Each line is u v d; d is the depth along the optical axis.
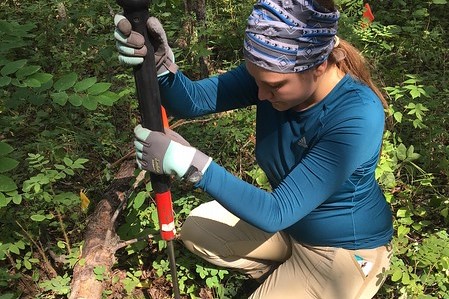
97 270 2.78
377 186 2.35
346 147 1.97
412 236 3.13
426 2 5.26
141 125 1.93
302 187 2.02
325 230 2.30
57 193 3.27
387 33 4.63
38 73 2.47
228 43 4.82
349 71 2.05
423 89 3.51
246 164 3.51
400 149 3.25
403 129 3.74
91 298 2.71
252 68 1.88
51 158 3.35
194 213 2.80
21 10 4.95
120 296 2.87
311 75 1.90
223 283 2.92
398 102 3.83
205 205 2.83
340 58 1.97
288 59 1.81
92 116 3.84
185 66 4.25
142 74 1.85
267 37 1.79
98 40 4.29
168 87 2.23
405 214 3.05
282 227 2.04
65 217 3.22
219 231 2.73
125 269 3.02
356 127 1.96
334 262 2.37
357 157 1.99
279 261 2.80
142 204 3.07
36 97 2.68
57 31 4.43
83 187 3.46
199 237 2.75
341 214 2.24
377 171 3.05
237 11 5.16
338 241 2.33
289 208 2.02
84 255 2.88
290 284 2.52
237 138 3.39
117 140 3.71
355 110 1.97
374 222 2.32
